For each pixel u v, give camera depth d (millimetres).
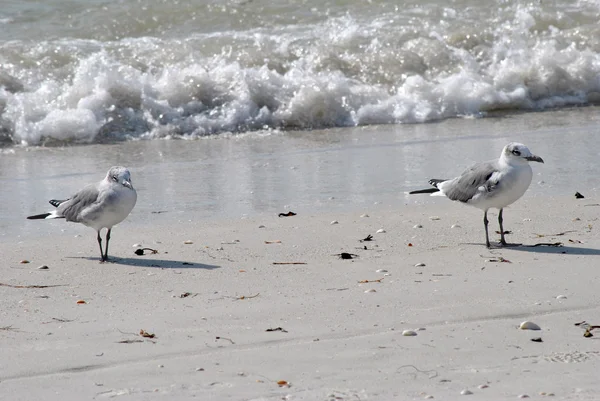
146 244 12508
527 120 22109
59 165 17938
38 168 17656
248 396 7277
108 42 25000
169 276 10992
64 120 20375
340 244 12375
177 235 12938
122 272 11203
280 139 20406
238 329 8961
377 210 14195
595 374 7617
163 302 9945
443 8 28016
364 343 8484
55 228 13500
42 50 23641
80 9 26875
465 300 9805
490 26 26766
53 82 21812
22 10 26656
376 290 10227
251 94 22188
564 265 11133
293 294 10148
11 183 16359
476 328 8875
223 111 21797
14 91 21672
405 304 9695
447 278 10680
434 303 9719
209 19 26953
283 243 12453
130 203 11672
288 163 17766
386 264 11383
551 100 24281
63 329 9031
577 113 23047
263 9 27453
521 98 23766
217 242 12539
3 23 25719
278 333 8820
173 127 21078
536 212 13844
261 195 15227
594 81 25000
